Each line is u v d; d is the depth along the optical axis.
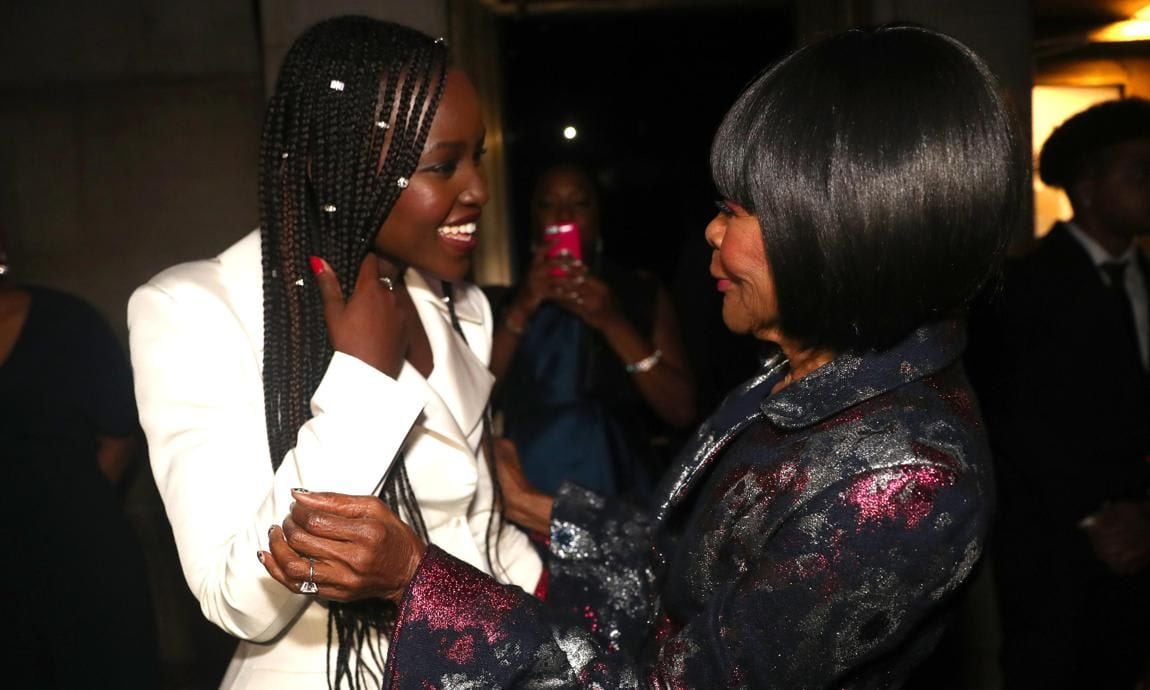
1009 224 1.08
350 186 1.30
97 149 3.31
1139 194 2.79
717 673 1.10
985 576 3.35
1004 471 2.89
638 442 3.07
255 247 1.41
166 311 1.31
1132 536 2.74
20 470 2.58
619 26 4.12
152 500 3.39
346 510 1.13
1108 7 3.74
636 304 3.09
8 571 2.58
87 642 2.63
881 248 1.06
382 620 1.34
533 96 4.09
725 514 1.20
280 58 3.16
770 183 1.09
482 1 3.60
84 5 3.27
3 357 2.62
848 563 1.05
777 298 1.15
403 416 1.23
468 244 1.35
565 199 3.02
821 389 1.15
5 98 3.30
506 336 2.94
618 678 1.15
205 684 3.43
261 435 1.32
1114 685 2.89
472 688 1.14
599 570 1.60
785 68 1.11
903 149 1.04
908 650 1.18
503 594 1.18
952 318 1.18
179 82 3.29
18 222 3.33
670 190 4.23
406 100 1.27
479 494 1.59
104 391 2.72
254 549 1.20
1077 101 3.95
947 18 3.11
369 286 1.28
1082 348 2.80
